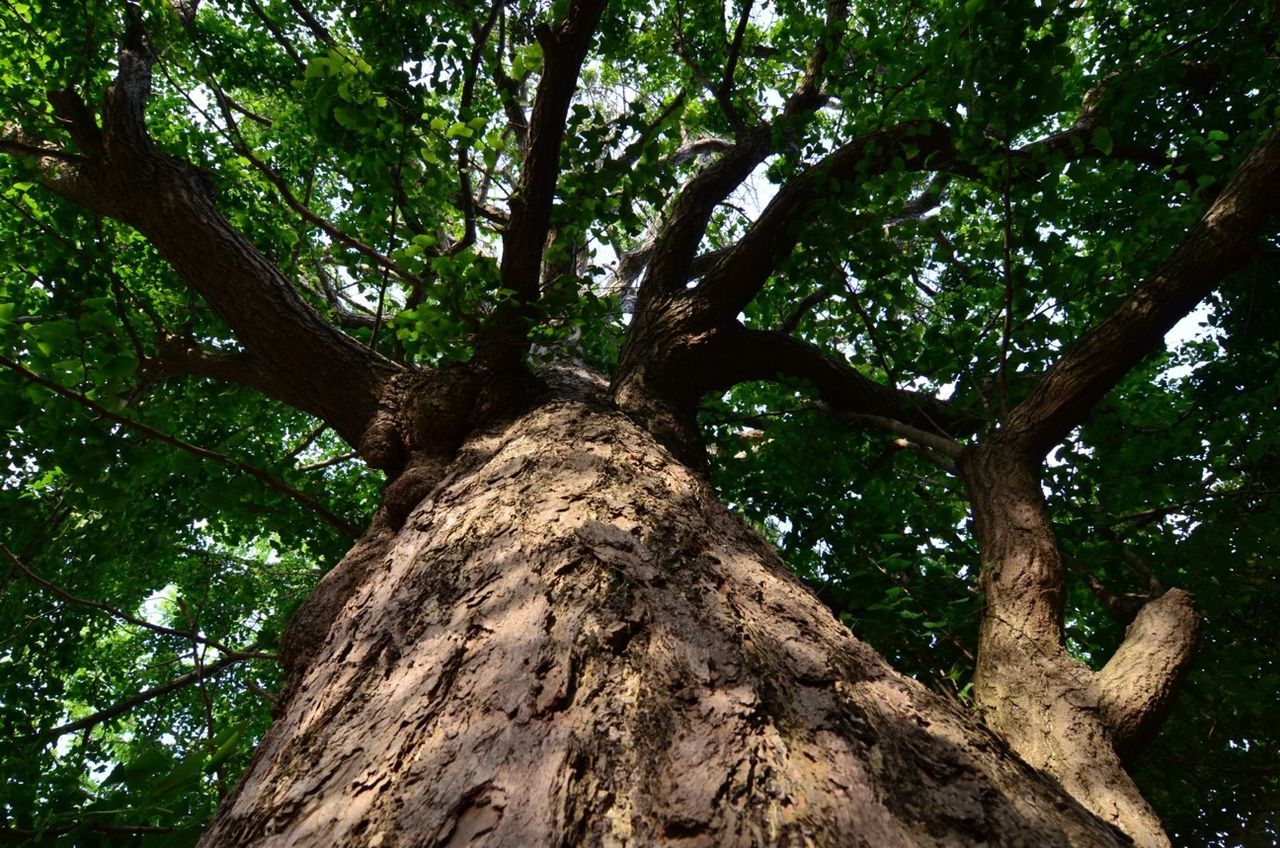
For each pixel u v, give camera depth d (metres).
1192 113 4.52
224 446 2.82
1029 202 3.09
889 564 2.73
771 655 1.20
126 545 5.80
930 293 5.36
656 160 3.19
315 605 2.01
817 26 4.14
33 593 4.90
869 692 1.18
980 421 3.88
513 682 1.08
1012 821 0.92
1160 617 2.07
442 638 1.28
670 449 2.91
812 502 4.40
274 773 1.12
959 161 3.60
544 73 2.64
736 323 3.87
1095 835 0.97
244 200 5.16
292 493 2.72
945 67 2.89
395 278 3.37
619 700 1.02
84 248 3.55
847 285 3.82
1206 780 4.04
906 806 0.89
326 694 1.29
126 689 6.78
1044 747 1.73
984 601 2.36
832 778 0.90
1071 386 2.72
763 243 3.80
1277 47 4.05
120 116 3.24
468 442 2.65
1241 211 2.78
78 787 2.43
